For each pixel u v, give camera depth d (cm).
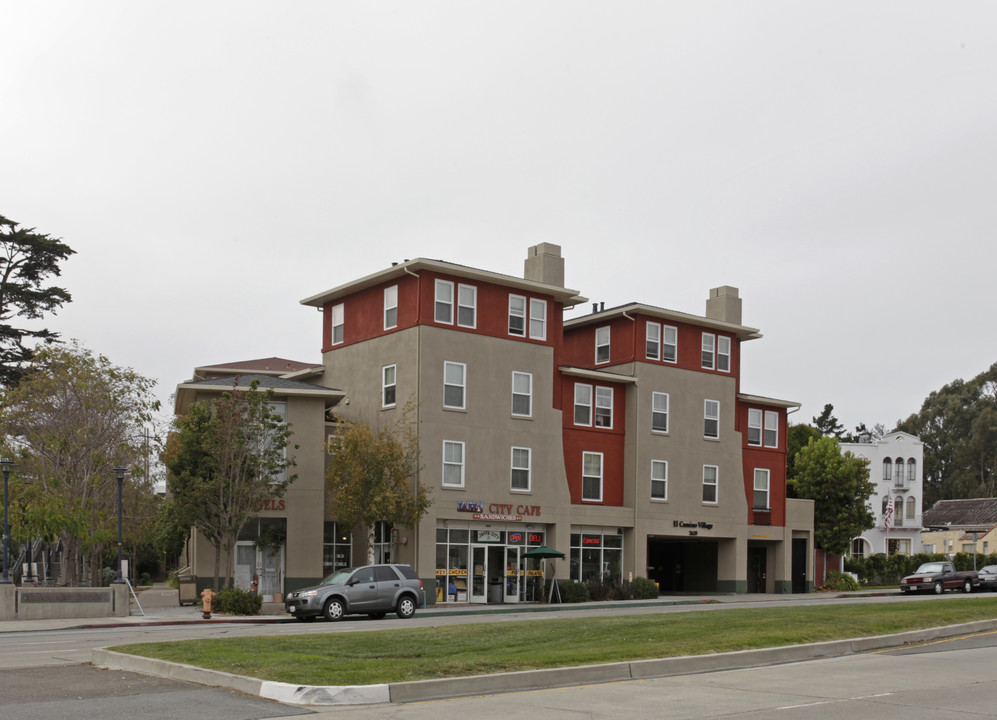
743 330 5284
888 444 8000
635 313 4906
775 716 1207
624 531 4800
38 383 3894
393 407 4212
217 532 3666
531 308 4519
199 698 1320
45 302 5597
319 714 1212
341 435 3878
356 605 3177
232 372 5984
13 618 3112
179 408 4322
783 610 2680
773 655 1788
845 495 5756
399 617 3291
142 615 3331
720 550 5206
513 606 3953
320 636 1962
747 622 2239
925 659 1805
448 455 4144
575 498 4675
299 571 3981
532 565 4416
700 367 5138
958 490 11119
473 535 4231
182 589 3844
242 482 3594
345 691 1296
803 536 5588
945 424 11775
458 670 1461
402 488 3838
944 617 2405
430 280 4188
